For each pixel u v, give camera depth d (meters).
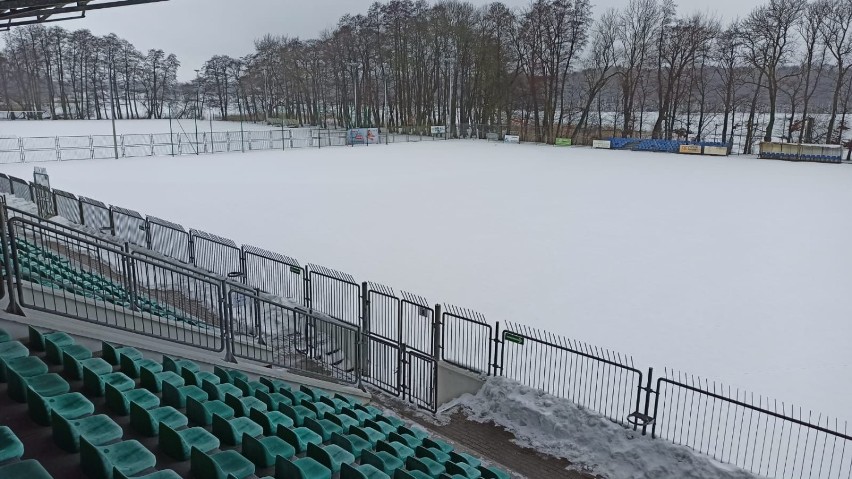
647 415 8.40
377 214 25.86
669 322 13.55
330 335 11.70
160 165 42.69
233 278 14.58
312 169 41.62
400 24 86.38
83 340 7.52
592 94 72.56
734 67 63.12
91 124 84.06
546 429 9.03
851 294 15.62
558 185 35.12
